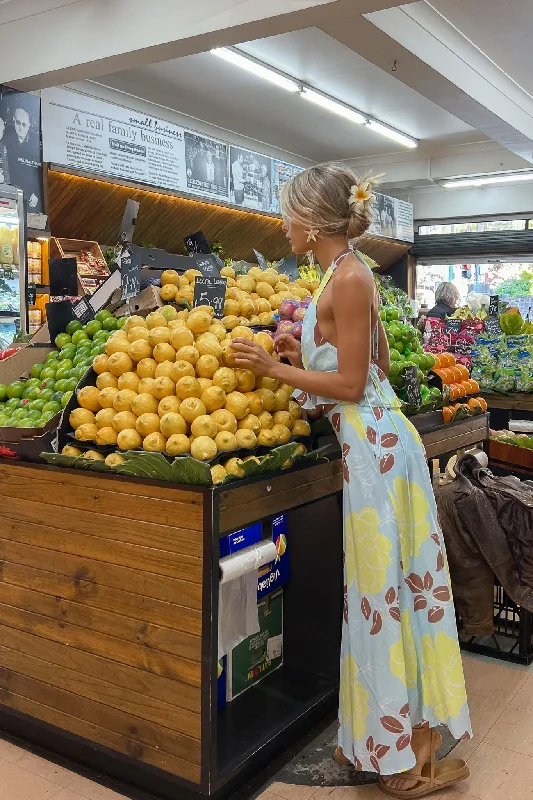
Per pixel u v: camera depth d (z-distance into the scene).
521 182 11.42
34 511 2.24
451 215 12.22
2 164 5.72
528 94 7.71
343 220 1.96
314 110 8.87
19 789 2.11
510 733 2.42
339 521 2.53
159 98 8.37
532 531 2.86
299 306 2.59
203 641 1.90
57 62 5.09
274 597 2.65
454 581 2.95
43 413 2.33
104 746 2.13
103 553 2.09
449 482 3.19
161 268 2.88
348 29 4.96
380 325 2.20
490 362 5.15
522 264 12.34
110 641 2.10
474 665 2.96
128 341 2.18
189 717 1.94
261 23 4.28
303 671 2.68
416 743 2.09
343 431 2.03
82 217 7.53
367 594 2.00
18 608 2.31
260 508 2.05
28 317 5.71
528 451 4.01
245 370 2.13
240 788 2.11
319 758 2.29
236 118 9.22
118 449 2.12
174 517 1.93
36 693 2.29
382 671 1.98
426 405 3.09
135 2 4.68
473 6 5.57
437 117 9.20
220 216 9.01
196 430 1.97
